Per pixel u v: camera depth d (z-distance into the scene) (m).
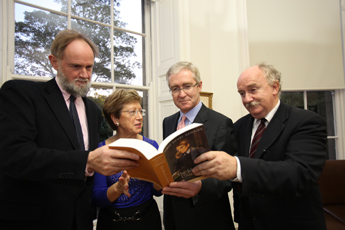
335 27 3.12
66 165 0.85
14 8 1.93
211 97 2.88
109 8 2.59
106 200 1.23
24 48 1.98
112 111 1.41
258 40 3.09
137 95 1.47
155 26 2.96
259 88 1.21
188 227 1.20
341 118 3.15
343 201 2.29
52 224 0.98
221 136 1.25
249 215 1.24
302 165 0.98
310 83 3.10
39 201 0.97
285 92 3.21
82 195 1.11
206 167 0.89
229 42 2.96
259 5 3.10
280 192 0.94
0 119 0.93
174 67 1.43
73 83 1.08
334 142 3.20
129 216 1.26
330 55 3.11
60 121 1.05
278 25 3.11
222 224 1.27
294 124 1.15
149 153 0.76
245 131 1.43
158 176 0.80
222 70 3.00
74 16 2.29
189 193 1.03
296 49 3.11
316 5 3.12
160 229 1.39
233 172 0.92
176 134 0.82
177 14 2.69
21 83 1.05
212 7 3.10
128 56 2.77
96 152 0.85
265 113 1.26
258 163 0.94
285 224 1.11
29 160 0.85
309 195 1.13
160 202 2.72
